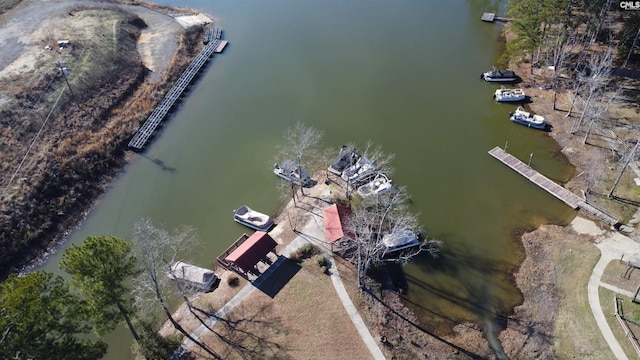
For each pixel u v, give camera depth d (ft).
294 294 195.21
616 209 219.20
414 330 184.24
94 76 311.06
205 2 420.77
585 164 244.01
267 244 203.31
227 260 199.11
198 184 253.24
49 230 234.58
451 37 351.87
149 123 289.94
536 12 285.64
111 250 157.07
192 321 189.37
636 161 236.43
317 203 233.14
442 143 265.54
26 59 318.65
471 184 241.55
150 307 192.75
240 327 186.09
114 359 184.75
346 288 196.44
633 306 183.01
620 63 299.79
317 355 175.94
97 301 154.40
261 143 273.95
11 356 133.28
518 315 187.93
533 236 215.72
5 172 250.16
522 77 307.17
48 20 364.79
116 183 258.37
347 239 202.80
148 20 391.45
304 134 260.01
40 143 266.98
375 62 329.93
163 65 338.13
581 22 302.86
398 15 382.01
